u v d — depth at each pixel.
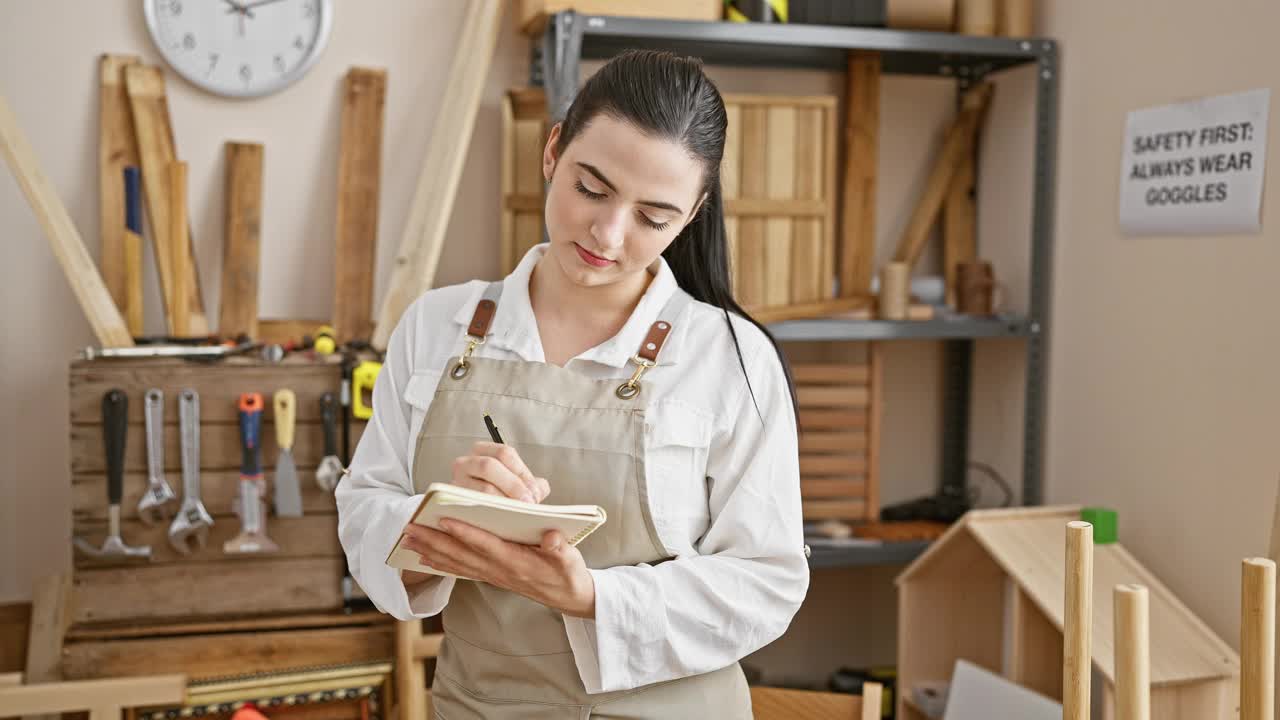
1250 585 0.96
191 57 2.45
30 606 2.45
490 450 1.07
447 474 1.21
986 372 2.81
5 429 2.45
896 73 2.81
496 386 1.24
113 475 2.08
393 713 2.18
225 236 2.48
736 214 2.57
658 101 1.08
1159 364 2.21
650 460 1.20
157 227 2.42
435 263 2.36
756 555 1.21
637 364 1.23
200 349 2.24
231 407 2.13
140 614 2.13
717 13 2.38
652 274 1.31
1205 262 2.09
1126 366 2.31
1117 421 2.34
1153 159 2.21
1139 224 2.26
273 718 2.16
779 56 2.64
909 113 2.85
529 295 1.30
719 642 1.18
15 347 2.44
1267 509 1.95
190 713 2.09
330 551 2.19
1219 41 2.05
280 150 2.54
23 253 2.43
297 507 2.14
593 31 2.29
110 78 2.43
